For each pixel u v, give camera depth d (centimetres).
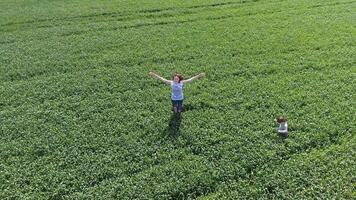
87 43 2180
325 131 1376
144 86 1709
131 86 1705
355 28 2273
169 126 1424
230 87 1675
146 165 1245
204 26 2388
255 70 1817
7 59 2002
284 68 1831
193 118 1466
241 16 2558
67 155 1292
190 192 1148
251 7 2719
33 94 1667
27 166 1252
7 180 1194
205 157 1273
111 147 1325
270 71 1814
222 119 1455
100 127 1429
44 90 1694
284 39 2150
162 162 1259
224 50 2039
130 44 2155
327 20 2417
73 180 1190
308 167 1216
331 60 1902
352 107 1505
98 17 2594
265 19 2473
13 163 1266
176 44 2133
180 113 1497
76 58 2000
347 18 2438
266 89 1653
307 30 2272
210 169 1217
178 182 1171
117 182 1183
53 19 2570
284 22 2406
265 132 1377
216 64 1888
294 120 1437
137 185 1165
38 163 1263
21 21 2542
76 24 2481
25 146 1341
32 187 1170
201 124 1434
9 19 2575
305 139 1337
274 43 2102
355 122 1423
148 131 1406
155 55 2002
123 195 1131
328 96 1584
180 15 2608
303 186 1152
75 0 2973
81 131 1412
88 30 2378
